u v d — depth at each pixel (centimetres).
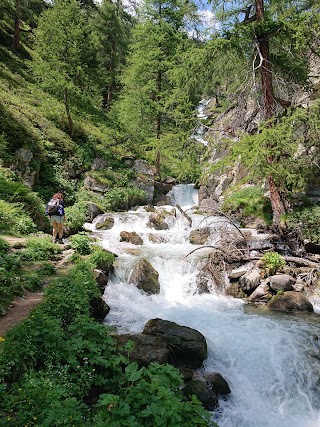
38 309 538
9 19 3062
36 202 1270
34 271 771
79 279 714
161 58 2003
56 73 1884
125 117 2283
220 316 824
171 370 417
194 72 1211
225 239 1218
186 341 599
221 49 1102
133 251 1166
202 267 1052
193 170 1346
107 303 821
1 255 782
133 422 322
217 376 573
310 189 1346
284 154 1102
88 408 411
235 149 1012
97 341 501
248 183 1752
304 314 849
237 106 1278
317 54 1108
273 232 1270
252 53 1181
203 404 514
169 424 321
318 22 967
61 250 965
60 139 1964
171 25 1959
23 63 2591
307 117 988
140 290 927
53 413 327
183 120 1259
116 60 3281
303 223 1184
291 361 640
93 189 1881
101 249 1053
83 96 2156
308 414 562
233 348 668
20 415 327
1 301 578
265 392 589
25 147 1562
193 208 1902
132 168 2267
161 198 2209
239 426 517
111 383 450
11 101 1862
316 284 980
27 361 424
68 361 442
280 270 1027
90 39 2386
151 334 613
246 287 980
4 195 1180
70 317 562
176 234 1441
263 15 1136
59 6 2002
